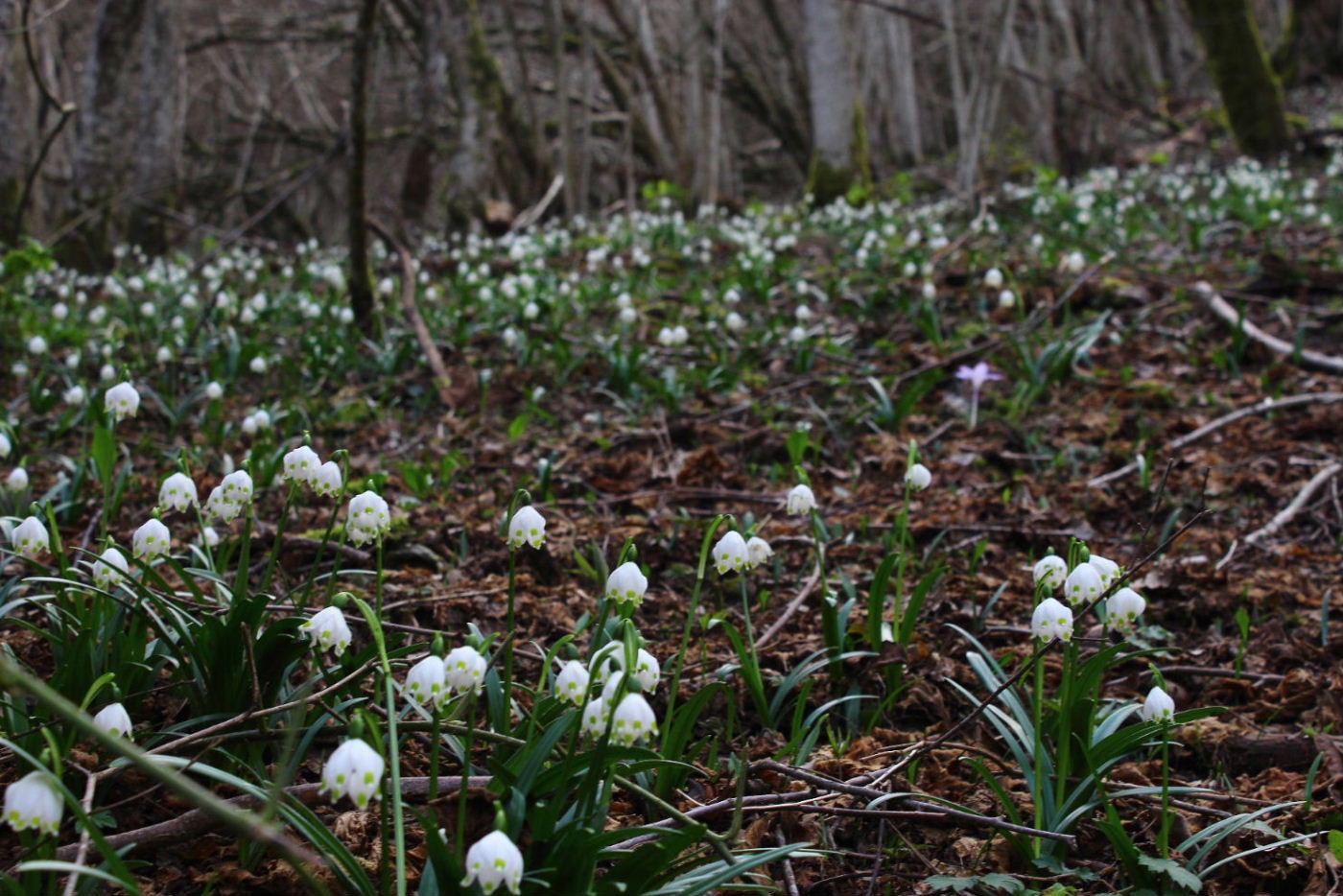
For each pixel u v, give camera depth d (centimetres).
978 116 513
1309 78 1012
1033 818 118
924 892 111
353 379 284
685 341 296
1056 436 231
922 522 186
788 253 431
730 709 125
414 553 169
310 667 130
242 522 174
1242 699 141
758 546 119
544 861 94
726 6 696
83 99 544
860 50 1027
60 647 118
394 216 624
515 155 721
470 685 96
